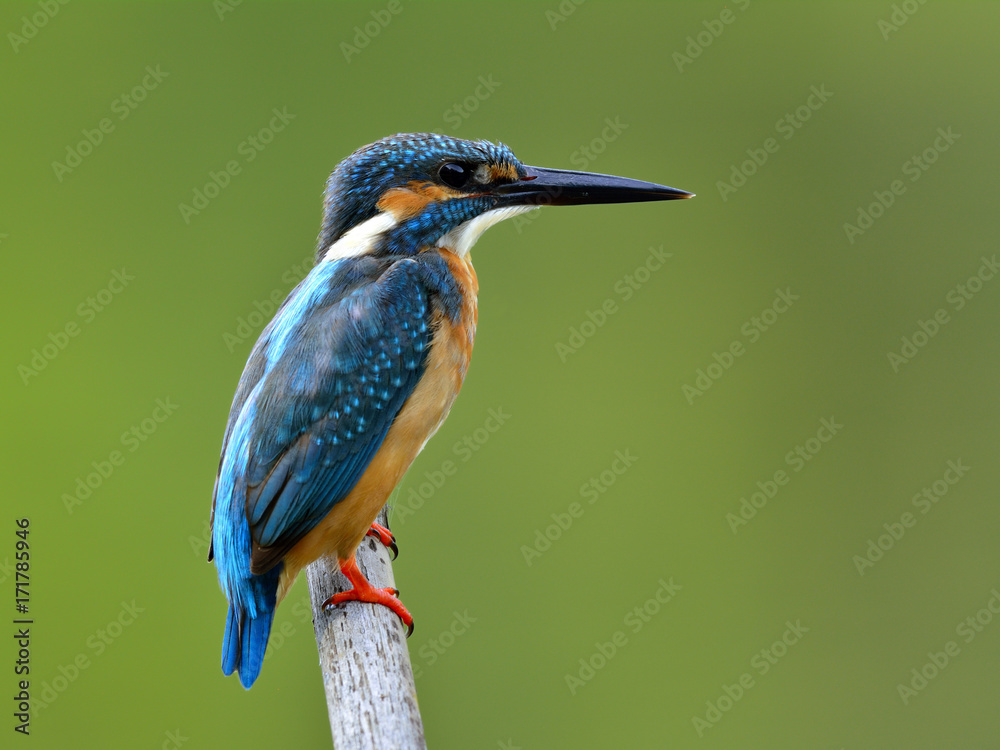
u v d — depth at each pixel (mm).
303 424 7262
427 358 7703
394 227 8016
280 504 7145
